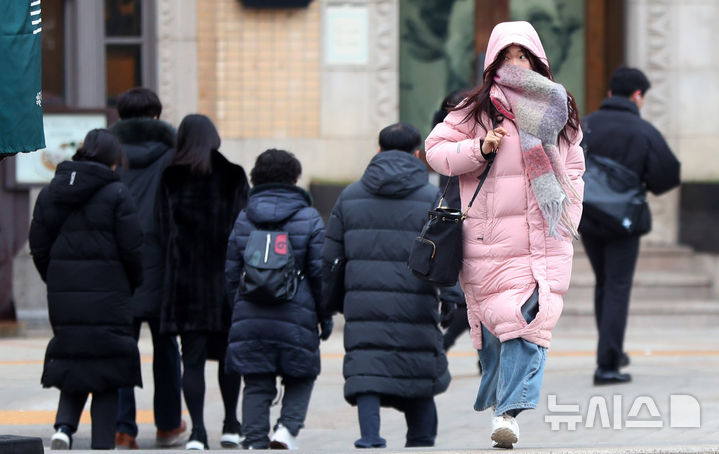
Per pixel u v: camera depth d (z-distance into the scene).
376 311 24.39
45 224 25.80
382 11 53.72
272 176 26.53
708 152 54.69
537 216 19.09
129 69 54.47
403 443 27.89
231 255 26.38
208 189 27.62
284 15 53.62
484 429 28.78
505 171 19.14
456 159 19.09
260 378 25.92
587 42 58.16
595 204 32.12
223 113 53.75
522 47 19.47
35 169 46.47
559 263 19.17
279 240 25.62
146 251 28.05
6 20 18.41
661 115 54.69
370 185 24.64
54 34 54.41
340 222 24.92
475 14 57.47
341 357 42.00
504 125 19.28
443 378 25.02
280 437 25.61
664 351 41.53
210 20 53.75
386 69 53.91
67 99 54.41
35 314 50.28
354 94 53.81
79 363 25.69
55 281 25.75
